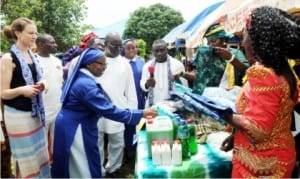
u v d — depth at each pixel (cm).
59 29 1291
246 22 173
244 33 179
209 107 182
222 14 438
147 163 210
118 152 433
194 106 192
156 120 224
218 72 323
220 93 253
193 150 215
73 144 264
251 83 168
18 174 327
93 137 274
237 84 319
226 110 171
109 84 409
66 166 265
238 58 316
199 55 328
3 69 302
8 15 1034
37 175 325
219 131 244
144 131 281
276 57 163
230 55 300
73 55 474
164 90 408
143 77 433
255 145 173
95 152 275
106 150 473
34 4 1175
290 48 164
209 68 324
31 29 312
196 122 243
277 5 258
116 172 441
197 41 644
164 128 215
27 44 315
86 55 267
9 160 379
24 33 311
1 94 304
